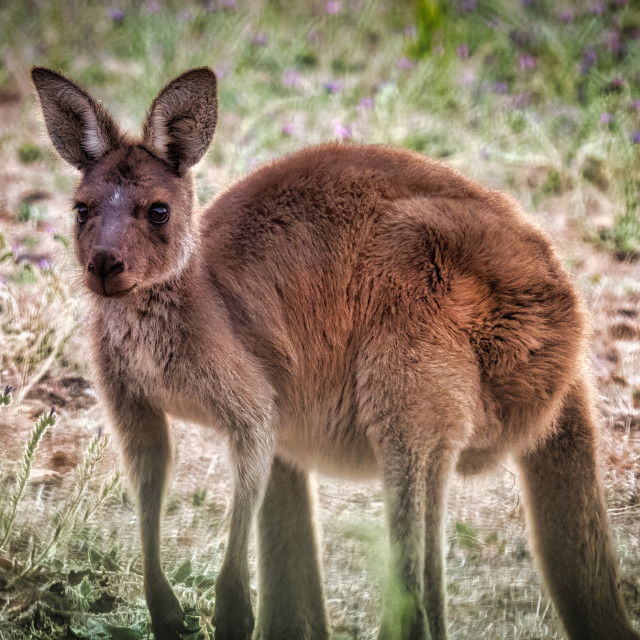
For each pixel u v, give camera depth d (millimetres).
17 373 12070
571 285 9031
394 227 8930
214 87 8688
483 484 10414
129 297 8438
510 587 9609
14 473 10516
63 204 15672
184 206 8625
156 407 8781
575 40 19828
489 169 16719
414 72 18766
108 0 21500
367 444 9125
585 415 8992
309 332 9047
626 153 15836
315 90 18406
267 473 8680
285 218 9109
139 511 8703
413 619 8156
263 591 8969
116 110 18266
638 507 10688
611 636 8805
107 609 8703
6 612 8438
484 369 8805
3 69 19656
